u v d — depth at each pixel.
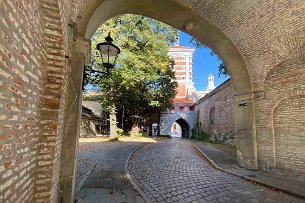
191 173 8.39
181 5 7.78
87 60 5.56
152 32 18.83
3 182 2.05
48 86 3.50
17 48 2.20
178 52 74.12
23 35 2.35
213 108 24.31
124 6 6.81
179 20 8.67
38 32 2.95
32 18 2.63
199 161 11.07
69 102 4.42
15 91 2.22
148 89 25.42
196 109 35.03
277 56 8.34
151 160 10.96
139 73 17.55
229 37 9.23
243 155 9.81
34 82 2.92
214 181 7.30
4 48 1.87
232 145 17.95
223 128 20.69
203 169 9.26
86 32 4.81
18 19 2.17
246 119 9.87
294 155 8.02
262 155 9.20
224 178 7.80
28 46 2.56
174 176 7.83
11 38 2.02
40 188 3.30
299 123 7.95
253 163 9.34
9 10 1.93
